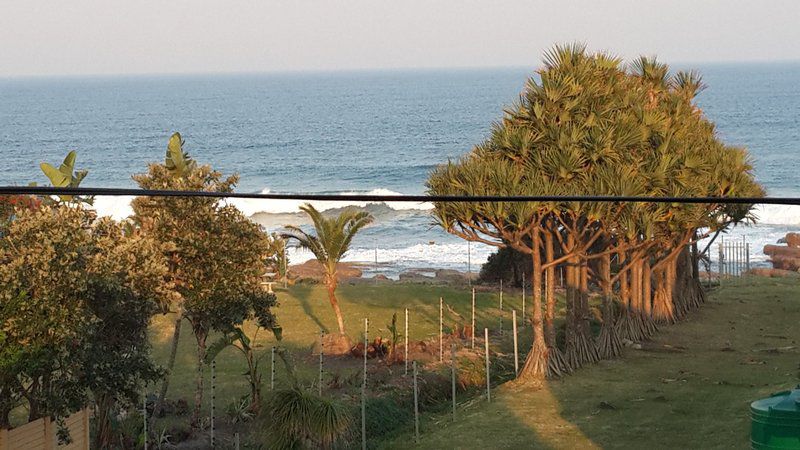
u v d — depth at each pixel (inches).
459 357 1481.3
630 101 1439.5
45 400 850.1
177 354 1499.8
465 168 1300.4
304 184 4869.6
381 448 1050.1
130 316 928.9
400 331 1680.6
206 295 1116.5
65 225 886.4
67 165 1064.2
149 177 1163.3
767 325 1777.8
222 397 1246.9
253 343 1560.0
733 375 1357.0
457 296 2046.0
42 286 841.5
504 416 1167.6
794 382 1267.2
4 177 5004.9
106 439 1024.2
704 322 1811.0
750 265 2957.7
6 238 880.9
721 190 1478.8
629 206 1311.5
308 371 1380.4
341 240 1551.4
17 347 824.9
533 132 1327.5
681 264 1918.1
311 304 1919.3
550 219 1373.0
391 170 5265.8
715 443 1021.8
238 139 7066.9
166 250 1080.8
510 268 2298.2
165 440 1056.2
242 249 1146.7
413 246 3336.6
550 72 1334.9
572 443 1055.0
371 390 1267.2
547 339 1392.7
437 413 1225.4
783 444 482.6
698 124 1664.6
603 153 1305.4
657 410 1175.0
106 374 880.9
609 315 1529.3
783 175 4712.1
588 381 1342.3
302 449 950.4
